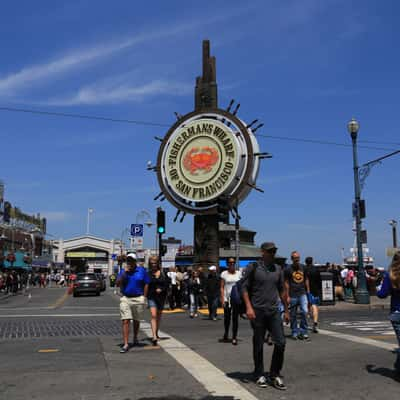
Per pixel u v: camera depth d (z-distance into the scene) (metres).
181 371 6.93
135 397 5.49
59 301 26.61
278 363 6.02
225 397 5.48
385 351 8.63
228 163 22.45
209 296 15.74
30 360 7.79
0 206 58.59
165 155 24.12
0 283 35.25
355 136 22.89
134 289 8.98
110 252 98.25
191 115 23.88
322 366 7.29
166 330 12.44
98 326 13.13
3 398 5.47
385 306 20.44
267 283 6.18
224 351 8.84
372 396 5.54
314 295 11.66
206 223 23.16
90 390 5.82
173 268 20.30
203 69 24.55
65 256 98.25
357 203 22.27
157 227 21.08
